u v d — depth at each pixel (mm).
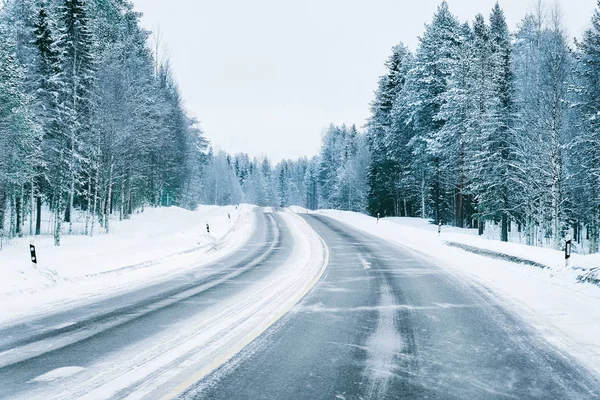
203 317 7609
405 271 13203
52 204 35469
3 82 23734
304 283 11148
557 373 4938
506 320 7328
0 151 23422
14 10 33844
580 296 9195
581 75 24844
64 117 27609
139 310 8273
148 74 45719
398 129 44344
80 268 13297
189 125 68562
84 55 29875
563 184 25203
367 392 4406
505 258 15234
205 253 19531
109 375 4855
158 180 56250
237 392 4387
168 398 4230
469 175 32406
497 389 4496
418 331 6695
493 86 29391
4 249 22000
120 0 49688
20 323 7336
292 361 5328
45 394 4340
